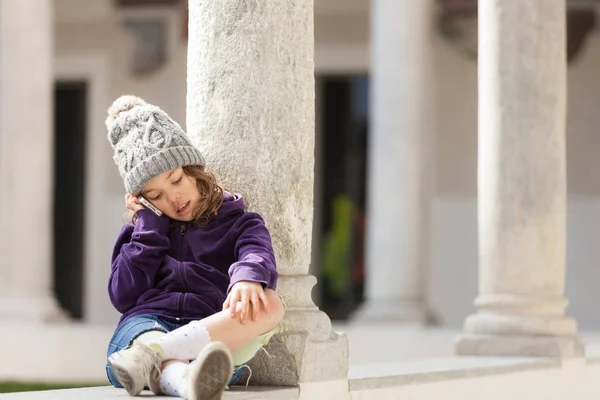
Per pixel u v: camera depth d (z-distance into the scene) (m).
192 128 7.75
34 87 20.86
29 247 20.73
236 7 7.61
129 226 7.42
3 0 20.72
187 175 7.15
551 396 10.99
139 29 28.62
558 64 11.62
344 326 21.69
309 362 7.45
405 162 21.66
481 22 11.84
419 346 19.62
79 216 29.06
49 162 21.17
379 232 21.75
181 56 28.44
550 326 11.50
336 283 27.66
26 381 17.55
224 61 7.61
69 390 7.00
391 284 21.59
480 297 11.90
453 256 26.42
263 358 7.43
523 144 11.56
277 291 7.52
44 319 20.47
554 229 11.62
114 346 6.94
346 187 28.00
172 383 6.52
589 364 11.90
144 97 28.62
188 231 7.25
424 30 21.95
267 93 7.57
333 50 27.83
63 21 29.02
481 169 11.83
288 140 7.63
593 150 26.06
